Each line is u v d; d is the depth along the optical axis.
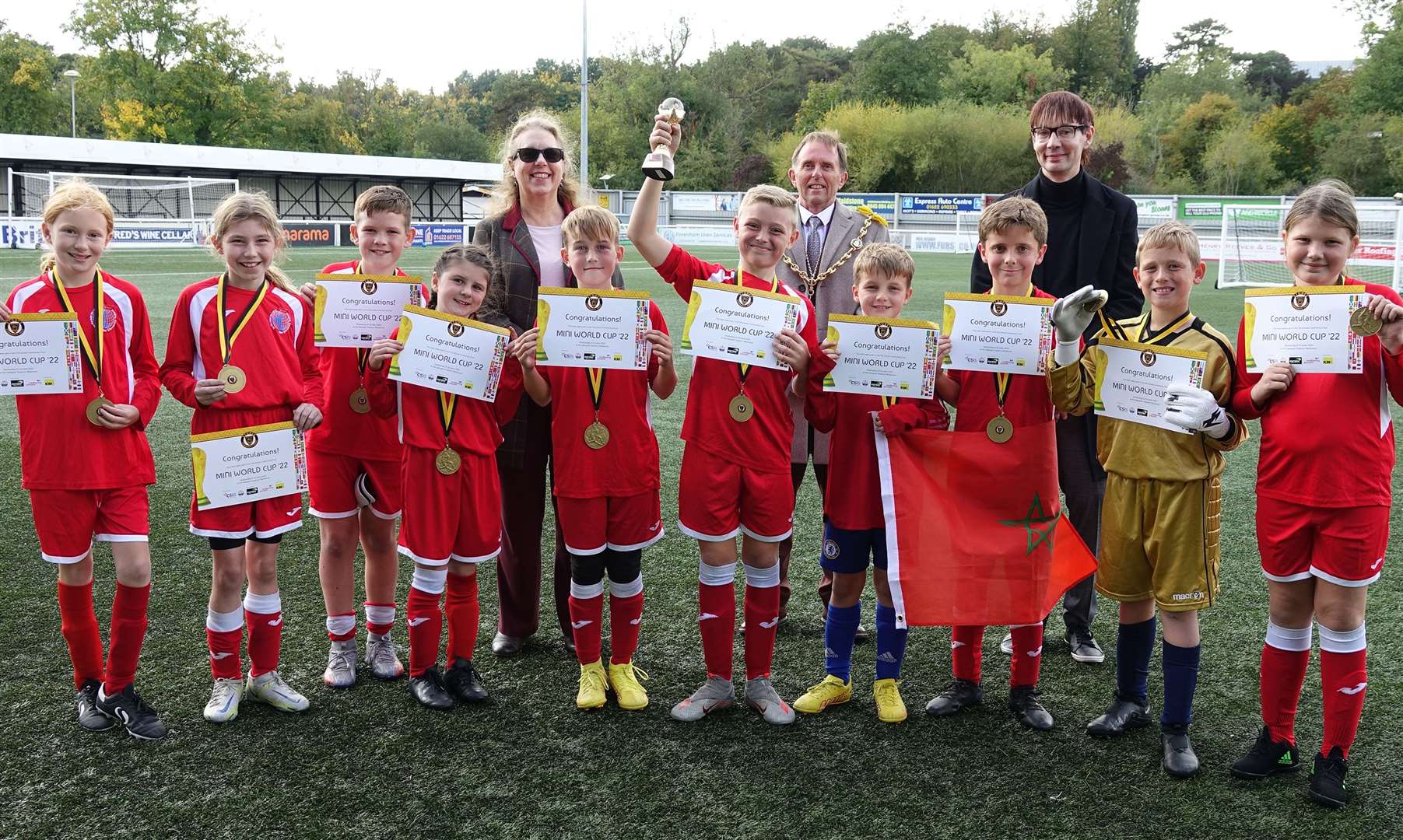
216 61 50.66
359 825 2.87
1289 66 73.38
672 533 5.70
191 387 3.44
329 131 56.50
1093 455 4.10
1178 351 3.21
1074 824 2.91
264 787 3.07
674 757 3.29
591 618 3.68
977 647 3.67
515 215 4.09
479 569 5.24
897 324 3.42
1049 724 3.51
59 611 4.45
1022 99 57.91
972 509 3.52
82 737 3.36
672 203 41.41
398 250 3.87
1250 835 2.86
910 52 59.03
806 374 3.52
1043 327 3.39
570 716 3.58
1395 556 5.25
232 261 3.50
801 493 6.58
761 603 3.58
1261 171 47.91
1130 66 67.38
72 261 3.29
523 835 2.82
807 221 4.44
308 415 3.56
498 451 4.00
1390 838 2.86
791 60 65.88
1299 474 3.06
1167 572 3.24
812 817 2.93
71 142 33.56
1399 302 3.00
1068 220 4.23
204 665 3.94
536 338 3.55
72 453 3.29
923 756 3.31
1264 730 3.22
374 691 3.78
